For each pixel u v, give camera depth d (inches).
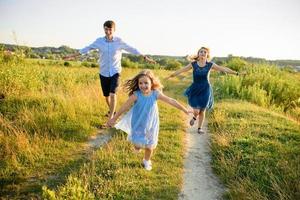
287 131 324.2
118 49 329.1
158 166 249.6
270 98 547.5
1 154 256.2
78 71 859.4
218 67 317.7
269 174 231.9
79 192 188.5
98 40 330.3
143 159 248.8
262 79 617.9
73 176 226.4
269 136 309.0
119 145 280.1
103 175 229.9
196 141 321.7
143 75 223.3
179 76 1069.8
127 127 237.5
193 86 324.2
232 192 220.5
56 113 343.3
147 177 231.1
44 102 386.6
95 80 675.4
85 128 320.2
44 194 182.7
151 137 231.3
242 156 263.4
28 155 256.2
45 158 258.7
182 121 386.6
